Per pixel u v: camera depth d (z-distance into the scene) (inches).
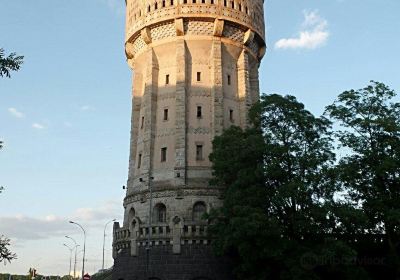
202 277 2046.0
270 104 1882.4
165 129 2390.5
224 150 1929.1
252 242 1641.2
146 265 2111.2
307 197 1701.5
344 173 1856.5
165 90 2466.8
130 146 2566.4
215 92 2404.0
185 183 2235.5
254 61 2719.0
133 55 2736.2
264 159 1824.6
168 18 2474.2
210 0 2496.3
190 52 2491.4
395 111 1973.4
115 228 2458.2
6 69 657.6
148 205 2265.0
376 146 1937.7
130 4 2748.5
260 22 2731.3
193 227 2105.1
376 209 1839.3
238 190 1782.7
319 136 1877.5
